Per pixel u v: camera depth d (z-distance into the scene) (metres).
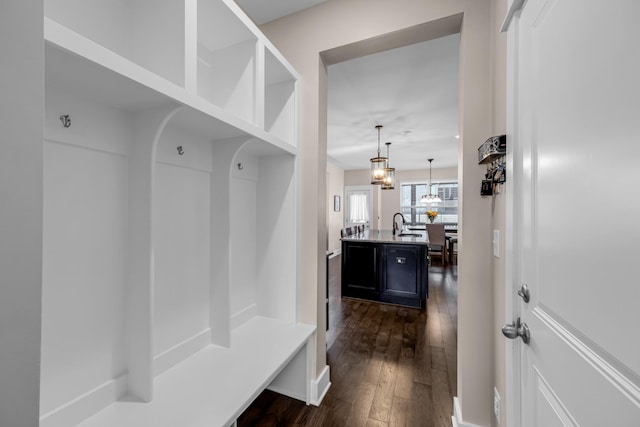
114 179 0.98
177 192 1.25
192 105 0.97
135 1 1.05
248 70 1.40
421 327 2.89
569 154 0.65
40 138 0.43
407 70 2.62
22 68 0.41
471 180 1.42
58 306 0.84
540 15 0.80
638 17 0.44
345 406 1.69
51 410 0.82
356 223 8.58
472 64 1.42
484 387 1.40
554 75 0.72
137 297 1.00
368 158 6.75
